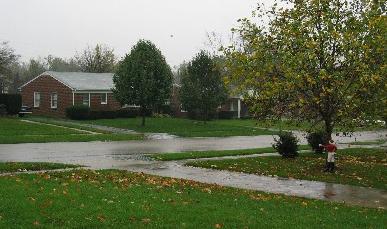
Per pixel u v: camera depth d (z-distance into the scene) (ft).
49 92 180.55
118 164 72.54
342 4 65.57
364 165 74.28
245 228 33.94
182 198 44.47
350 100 61.36
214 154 85.20
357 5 65.98
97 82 184.34
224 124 166.20
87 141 108.37
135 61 142.72
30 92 188.34
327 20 62.44
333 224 36.50
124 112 176.35
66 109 167.22
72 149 91.91
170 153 85.15
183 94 159.63
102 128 137.49
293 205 44.32
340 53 63.00
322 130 87.35
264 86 64.18
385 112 63.31
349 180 60.90
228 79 67.92
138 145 102.47
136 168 68.85
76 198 42.06
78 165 69.21
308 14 65.67
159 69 144.87
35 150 88.84
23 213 35.99
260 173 66.23
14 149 89.45
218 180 60.23
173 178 59.47
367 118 64.59
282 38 65.00
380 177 63.36
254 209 41.24
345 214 40.65
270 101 65.77
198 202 43.01
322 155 87.30
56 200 40.83
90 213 36.68
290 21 66.59
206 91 157.07
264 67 64.80
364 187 56.65
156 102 145.79
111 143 105.50
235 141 116.98
